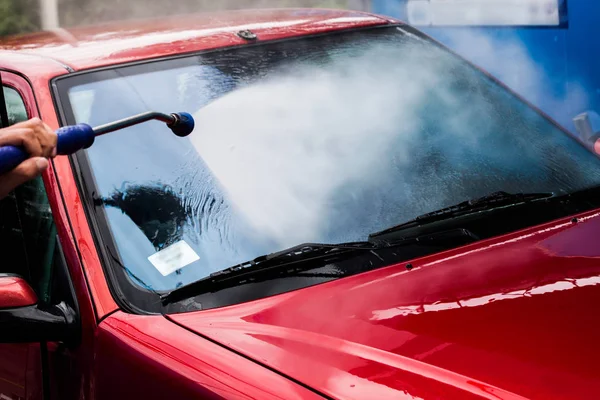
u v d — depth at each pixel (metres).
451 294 2.43
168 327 2.34
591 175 3.19
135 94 2.93
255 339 2.24
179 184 2.73
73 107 2.82
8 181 1.70
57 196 2.65
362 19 3.66
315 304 2.41
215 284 2.48
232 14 3.89
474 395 1.94
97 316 2.43
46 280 2.71
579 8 5.95
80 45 3.23
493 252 2.70
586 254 2.66
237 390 2.05
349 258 2.63
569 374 2.02
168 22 3.67
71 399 2.50
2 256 3.00
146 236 2.60
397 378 2.02
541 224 2.90
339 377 2.04
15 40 3.52
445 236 2.75
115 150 2.76
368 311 2.36
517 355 2.11
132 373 2.28
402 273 2.57
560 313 2.31
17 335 2.39
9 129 1.73
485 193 3.00
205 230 2.64
